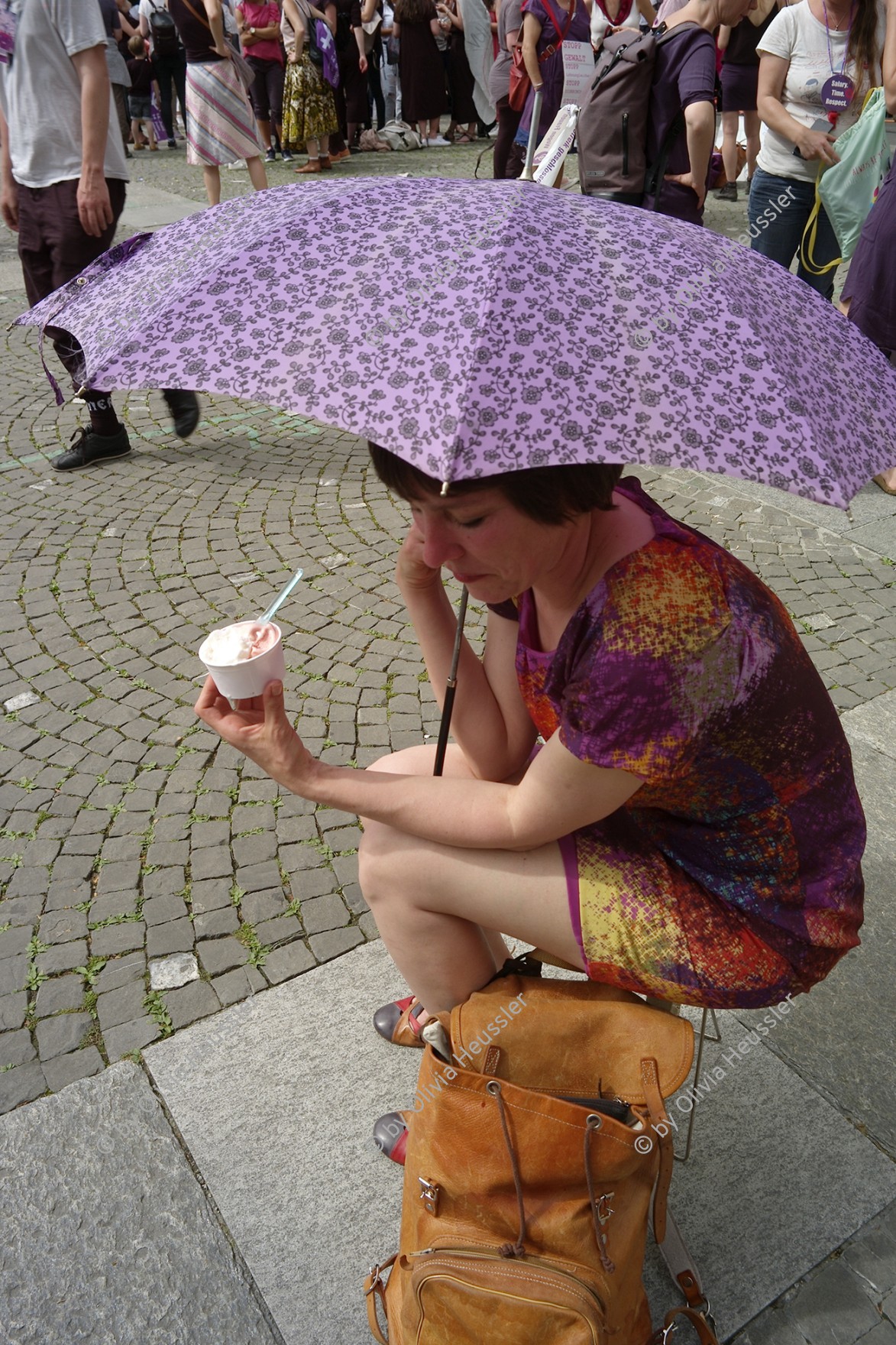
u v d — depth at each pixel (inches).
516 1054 52.6
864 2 159.2
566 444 37.2
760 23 281.0
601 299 41.8
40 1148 72.6
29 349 233.1
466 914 57.3
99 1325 62.6
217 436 191.2
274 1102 75.5
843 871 54.5
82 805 104.3
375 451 44.4
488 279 40.7
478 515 44.3
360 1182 70.2
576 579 50.6
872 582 137.6
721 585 48.4
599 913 53.8
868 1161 70.7
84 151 155.6
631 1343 54.6
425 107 451.8
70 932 90.2
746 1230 66.7
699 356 41.3
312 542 152.7
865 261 151.9
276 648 54.5
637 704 46.8
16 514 162.9
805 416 41.1
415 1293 51.9
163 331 42.9
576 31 229.5
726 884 54.1
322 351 40.3
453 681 60.6
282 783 57.2
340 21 425.1
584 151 175.3
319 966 86.4
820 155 168.6
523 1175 51.1
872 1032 79.4
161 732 114.0
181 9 281.1
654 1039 51.2
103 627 133.1
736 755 49.3
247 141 302.2
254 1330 62.3
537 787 51.1
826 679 118.8
